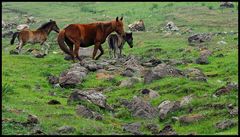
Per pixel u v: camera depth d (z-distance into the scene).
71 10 71.19
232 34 44.28
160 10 64.56
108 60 32.97
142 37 46.69
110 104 21.75
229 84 21.72
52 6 77.00
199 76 25.33
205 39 41.19
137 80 25.42
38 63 33.12
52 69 30.70
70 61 34.34
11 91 22.30
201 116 18.27
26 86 24.89
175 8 64.94
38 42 38.94
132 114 19.92
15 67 31.09
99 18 60.91
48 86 25.97
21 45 38.47
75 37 33.12
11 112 18.47
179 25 52.62
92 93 21.23
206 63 30.84
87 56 37.03
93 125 17.83
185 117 18.25
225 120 17.58
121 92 23.86
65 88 25.52
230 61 30.23
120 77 27.36
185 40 43.28
